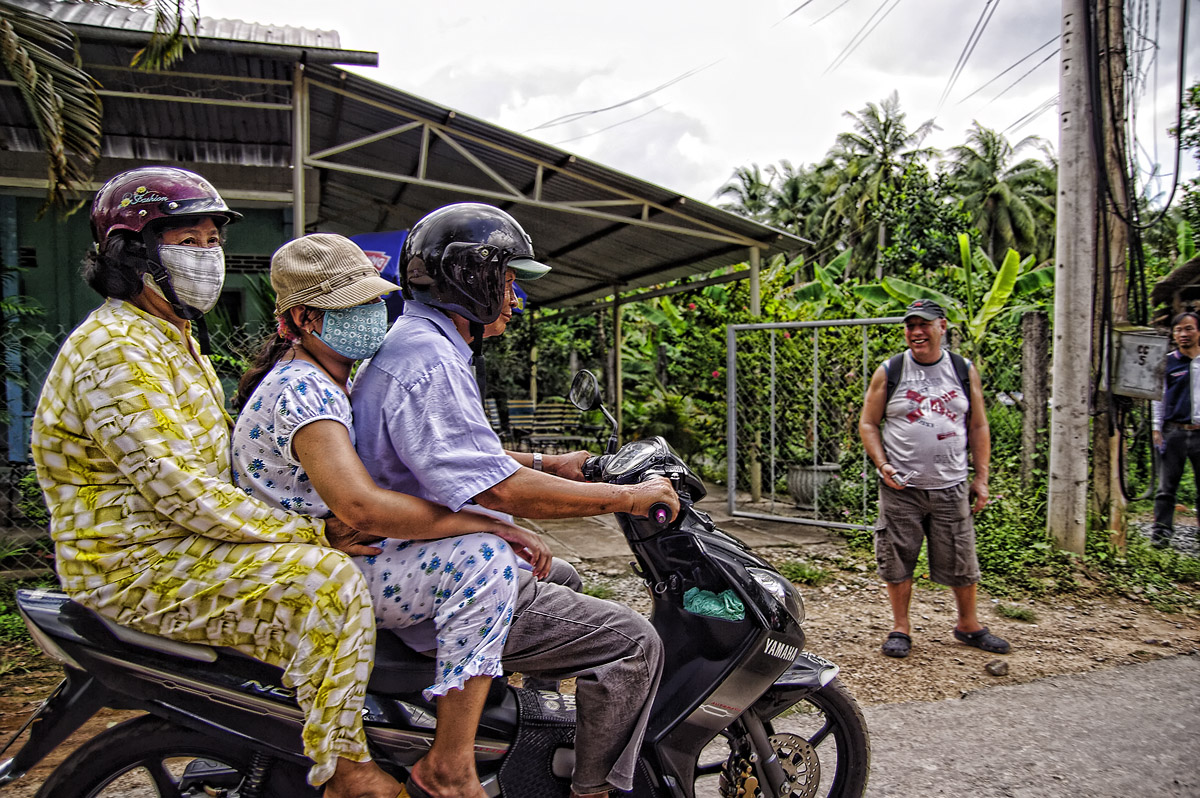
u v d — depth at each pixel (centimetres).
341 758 177
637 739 208
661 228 823
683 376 1176
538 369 1486
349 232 1134
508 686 227
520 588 203
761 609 227
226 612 173
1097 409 648
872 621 500
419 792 192
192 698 187
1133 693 396
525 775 213
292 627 173
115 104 704
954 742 343
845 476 757
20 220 691
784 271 1312
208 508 172
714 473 1074
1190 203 1042
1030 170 3641
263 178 747
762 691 234
